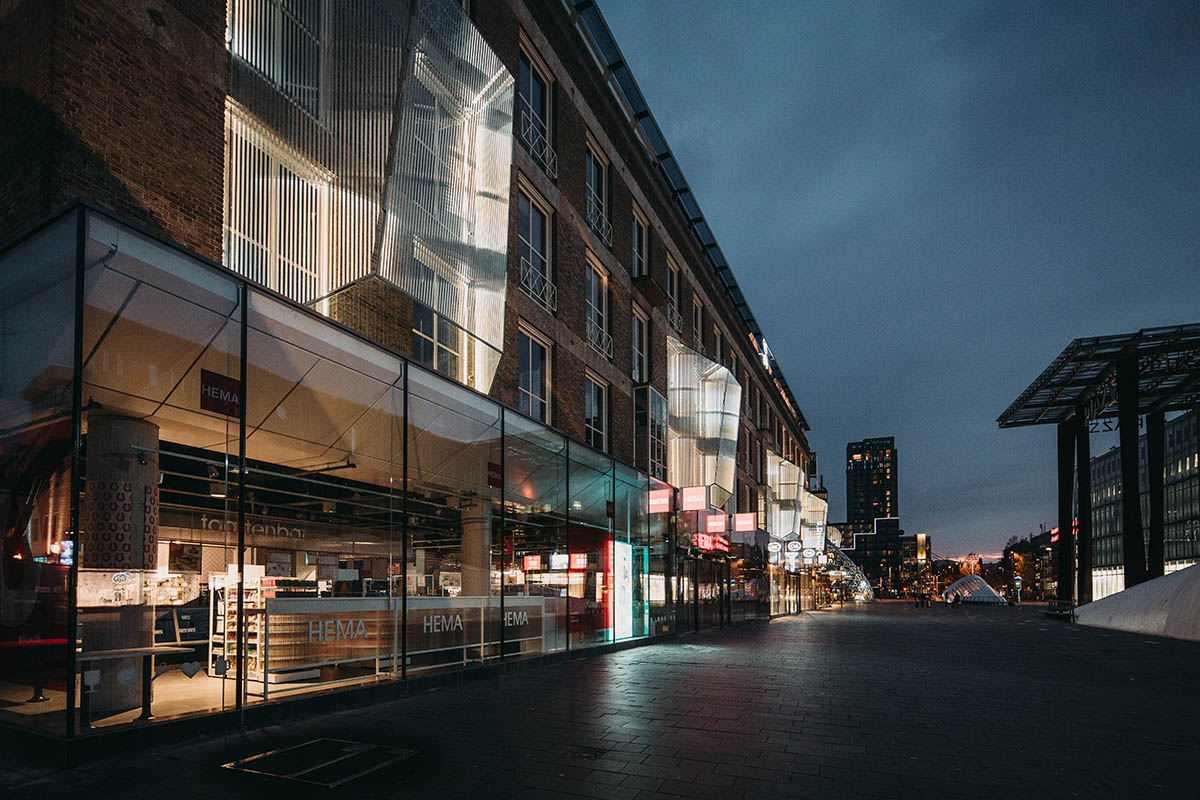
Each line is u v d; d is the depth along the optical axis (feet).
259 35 29.63
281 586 31.68
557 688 34.27
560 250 58.29
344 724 25.04
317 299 30.37
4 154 23.88
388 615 33.06
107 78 24.20
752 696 32.42
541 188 55.57
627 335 72.49
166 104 26.03
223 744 21.72
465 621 38.47
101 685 22.77
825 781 18.74
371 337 34.99
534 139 56.29
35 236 22.11
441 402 37.93
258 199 29.01
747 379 128.88
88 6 23.85
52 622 19.88
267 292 27.12
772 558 130.00
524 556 46.55
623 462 63.21
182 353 24.50
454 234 37.65
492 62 42.06
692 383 85.61
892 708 30.01
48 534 20.42
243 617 24.79
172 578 31.30
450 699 30.86
